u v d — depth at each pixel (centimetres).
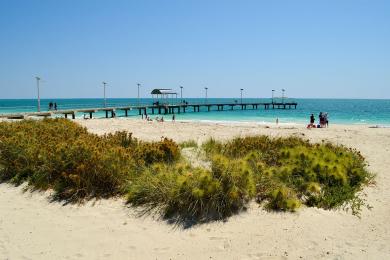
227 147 966
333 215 586
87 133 1206
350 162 816
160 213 585
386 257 450
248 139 1043
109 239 510
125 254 471
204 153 944
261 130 2131
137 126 2316
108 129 2072
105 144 882
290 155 833
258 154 847
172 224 552
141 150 827
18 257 461
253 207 600
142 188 638
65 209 612
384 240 500
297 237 505
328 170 735
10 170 787
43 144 852
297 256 456
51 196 667
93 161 695
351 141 1588
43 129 1159
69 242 502
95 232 530
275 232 520
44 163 750
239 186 612
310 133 1967
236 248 479
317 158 783
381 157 1141
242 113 6250
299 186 685
